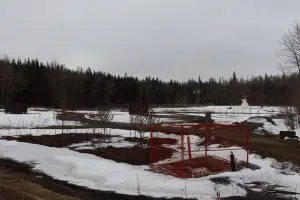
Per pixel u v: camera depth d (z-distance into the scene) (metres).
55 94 76.69
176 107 71.38
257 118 30.80
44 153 16.34
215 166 13.18
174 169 12.57
